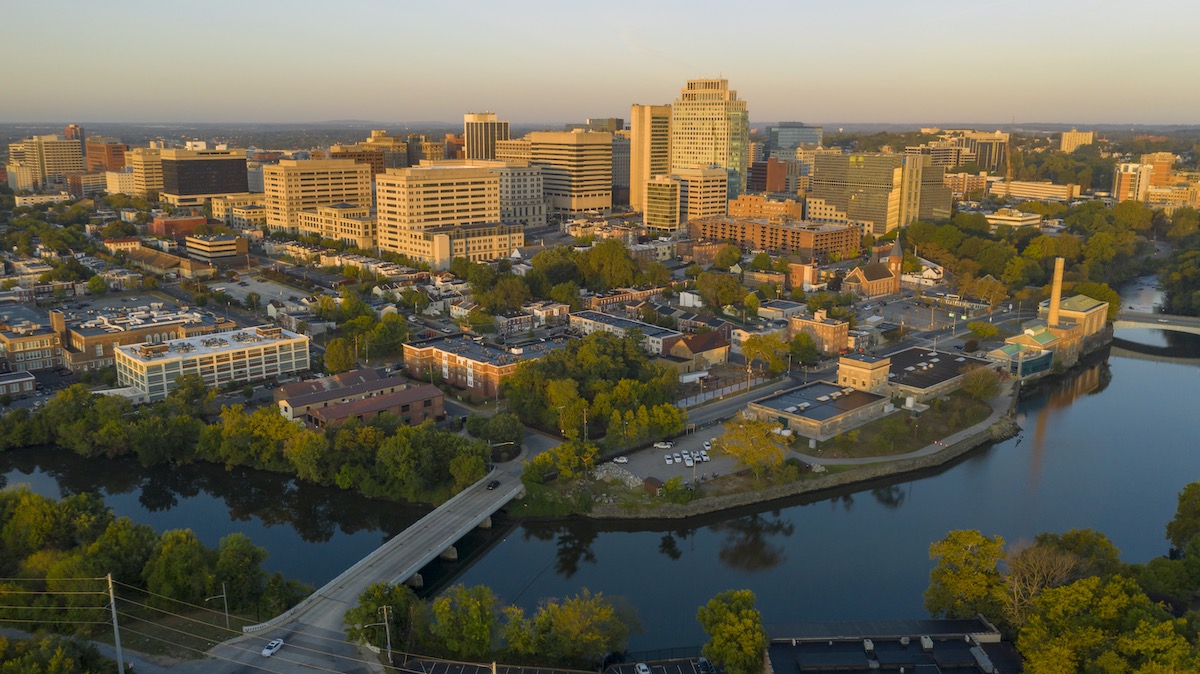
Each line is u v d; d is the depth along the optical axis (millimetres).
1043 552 188875
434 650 180875
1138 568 192875
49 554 198250
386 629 177625
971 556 191125
